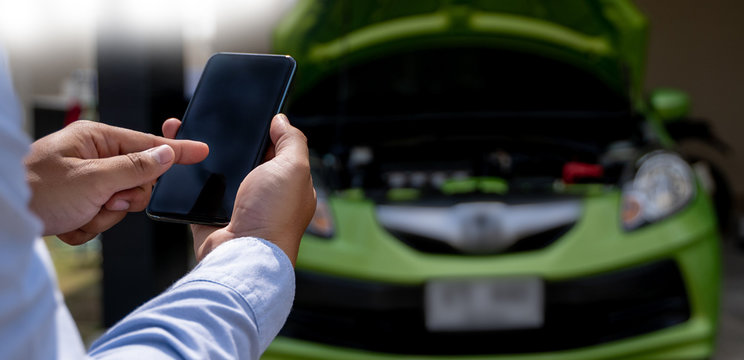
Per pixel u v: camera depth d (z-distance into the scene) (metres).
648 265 1.87
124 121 2.53
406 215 1.97
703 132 4.54
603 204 1.96
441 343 1.89
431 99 2.99
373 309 1.89
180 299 0.36
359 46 2.86
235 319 0.36
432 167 2.39
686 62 5.84
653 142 2.29
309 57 2.76
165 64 2.68
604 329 1.88
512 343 1.89
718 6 5.75
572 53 2.89
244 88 0.62
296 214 0.46
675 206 1.96
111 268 2.63
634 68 2.64
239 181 0.57
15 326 0.24
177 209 0.58
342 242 1.96
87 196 0.59
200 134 0.61
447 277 1.87
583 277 1.86
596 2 2.48
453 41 2.94
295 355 1.92
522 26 2.79
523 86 2.98
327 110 2.97
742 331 2.56
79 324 2.77
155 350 0.32
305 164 0.48
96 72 2.54
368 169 2.33
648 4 5.85
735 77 5.77
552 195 1.97
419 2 2.69
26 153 0.24
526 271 1.86
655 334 1.86
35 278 0.25
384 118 2.85
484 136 2.62
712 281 1.90
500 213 1.92
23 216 0.23
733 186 5.80
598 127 2.63
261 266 0.39
